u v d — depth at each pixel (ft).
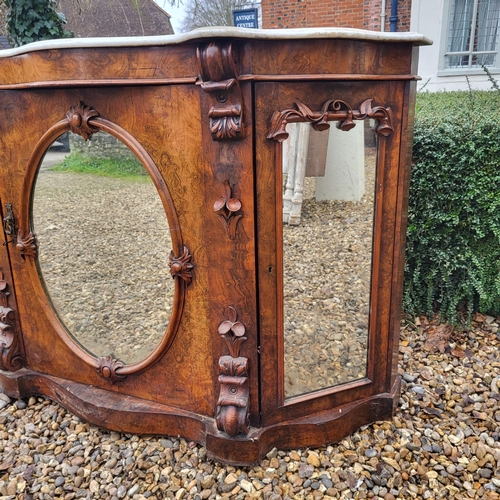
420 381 6.88
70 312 5.85
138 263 5.10
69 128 4.86
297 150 4.45
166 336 5.14
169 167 4.56
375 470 5.09
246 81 4.03
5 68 5.09
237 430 4.90
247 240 4.50
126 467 5.24
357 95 4.52
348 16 30.19
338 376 5.52
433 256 8.19
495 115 8.05
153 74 4.34
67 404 5.99
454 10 26.48
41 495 4.94
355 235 5.03
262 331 4.82
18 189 5.53
